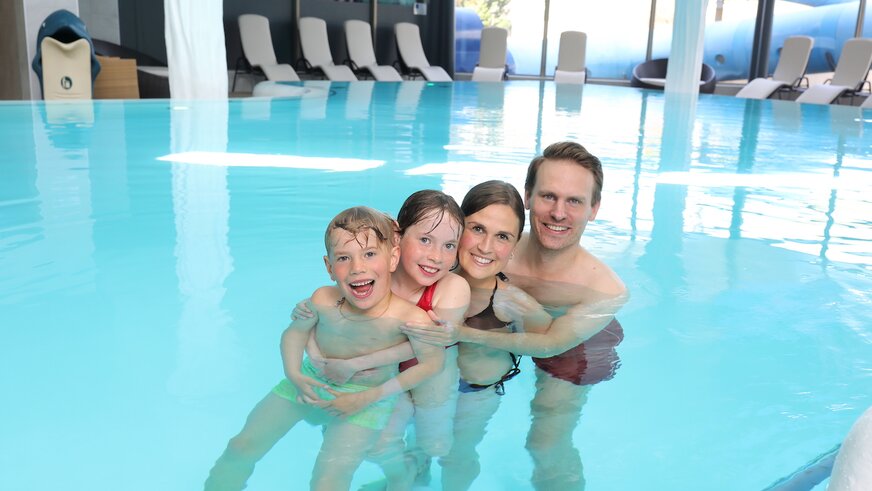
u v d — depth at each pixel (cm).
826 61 1803
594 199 206
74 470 150
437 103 921
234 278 264
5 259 274
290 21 1428
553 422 166
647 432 167
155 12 1211
